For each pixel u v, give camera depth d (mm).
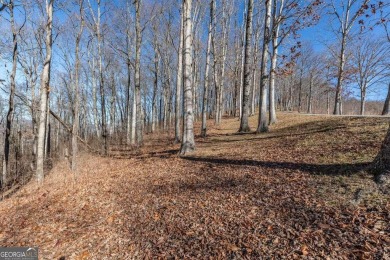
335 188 4656
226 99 48750
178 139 16000
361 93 26156
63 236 5031
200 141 13984
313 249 3258
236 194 5398
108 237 4746
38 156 10570
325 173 5461
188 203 5414
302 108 57938
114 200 6496
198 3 18141
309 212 4105
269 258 3271
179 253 3783
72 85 25781
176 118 16109
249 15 13789
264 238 3703
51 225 5609
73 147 12203
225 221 4395
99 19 17344
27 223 5902
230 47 30938
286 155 7625
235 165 7477
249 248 3547
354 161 5746
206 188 6066
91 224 5398
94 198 6922
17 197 9109
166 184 6910
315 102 58219
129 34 20203
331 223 3699
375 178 4543
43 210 6652
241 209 4695
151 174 8227
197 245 3881
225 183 6152
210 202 5254
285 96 53562
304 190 4891
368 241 3189
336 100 20828
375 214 3668
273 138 11133
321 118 13930
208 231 4195
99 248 4430
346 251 3105
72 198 7273
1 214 6996
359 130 8742
